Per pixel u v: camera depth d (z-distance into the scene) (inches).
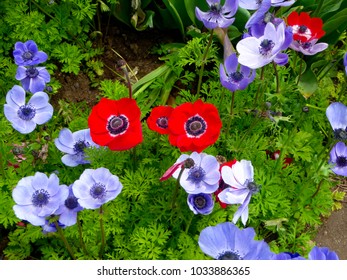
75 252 38.7
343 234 43.4
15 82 45.9
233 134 42.9
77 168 41.1
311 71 46.5
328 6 47.9
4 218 38.2
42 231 36.1
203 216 38.6
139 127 36.1
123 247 39.2
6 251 39.1
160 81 45.9
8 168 40.8
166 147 41.8
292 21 41.3
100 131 36.2
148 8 50.2
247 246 30.5
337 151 37.6
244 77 38.3
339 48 51.4
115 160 39.5
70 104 46.6
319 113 45.4
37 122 38.9
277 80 41.0
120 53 49.4
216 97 45.0
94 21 50.1
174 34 50.6
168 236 39.4
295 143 41.2
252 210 39.4
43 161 41.1
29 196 33.3
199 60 42.4
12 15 45.9
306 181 41.7
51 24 46.7
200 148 36.0
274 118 39.9
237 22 46.4
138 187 39.4
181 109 36.4
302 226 41.4
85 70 48.2
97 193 33.1
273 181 40.2
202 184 35.3
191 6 46.3
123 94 44.2
